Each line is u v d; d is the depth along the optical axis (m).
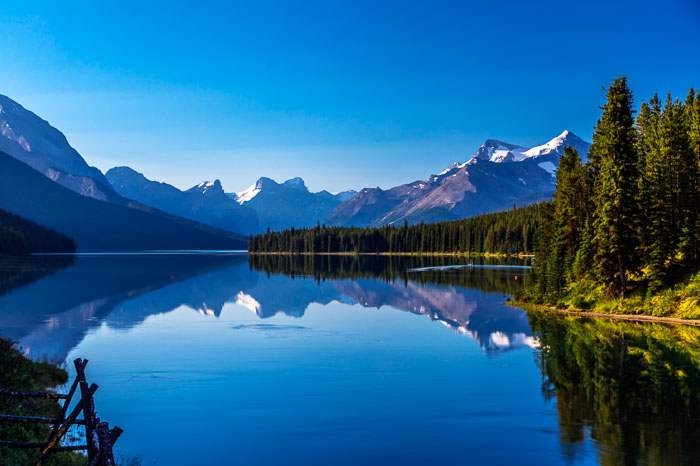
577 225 72.88
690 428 21.47
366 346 39.81
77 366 14.00
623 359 34.66
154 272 139.62
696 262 58.50
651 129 80.94
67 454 16.72
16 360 25.12
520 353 37.00
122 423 22.52
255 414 23.67
